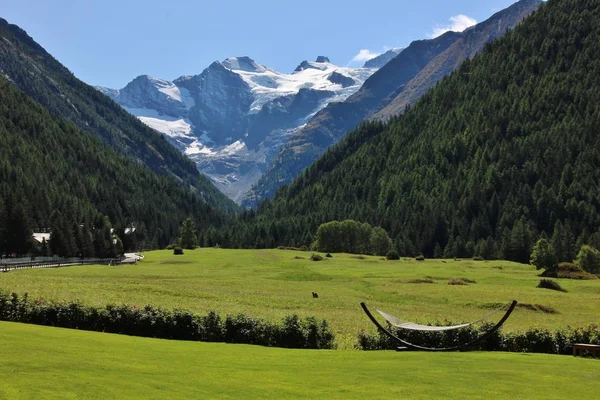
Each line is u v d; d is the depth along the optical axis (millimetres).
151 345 33562
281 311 58875
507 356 33344
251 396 21531
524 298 78000
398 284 94688
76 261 139875
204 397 20953
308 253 180875
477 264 148375
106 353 28578
